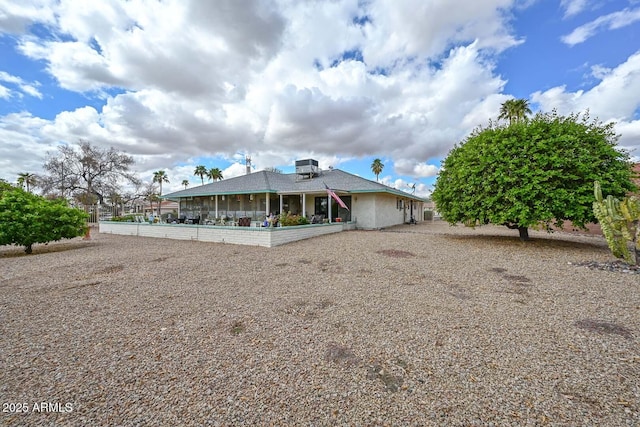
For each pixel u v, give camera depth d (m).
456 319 3.44
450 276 5.55
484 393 2.06
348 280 5.31
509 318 3.46
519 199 8.34
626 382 2.17
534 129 8.55
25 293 4.63
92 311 3.82
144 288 4.89
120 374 2.37
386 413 1.88
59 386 2.21
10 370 2.44
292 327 3.27
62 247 10.34
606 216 6.37
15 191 9.61
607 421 1.77
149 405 1.98
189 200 20.69
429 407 1.93
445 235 12.54
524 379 2.22
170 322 3.45
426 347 2.76
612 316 3.47
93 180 24.56
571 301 4.03
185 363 2.53
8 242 8.62
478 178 8.88
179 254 8.35
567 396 2.02
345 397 2.04
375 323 3.36
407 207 23.89
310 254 8.06
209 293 4.59
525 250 8.20
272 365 2.48
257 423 1.80
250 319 3.52
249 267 6.49
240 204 18.38
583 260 6.71
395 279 5.36
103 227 16.72
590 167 7.67
